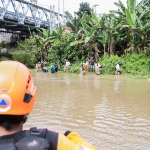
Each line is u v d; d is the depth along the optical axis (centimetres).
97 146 448
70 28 2897
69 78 1788
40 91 1112
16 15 3559
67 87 1249
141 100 873
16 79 93
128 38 2253
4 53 3481
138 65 2023
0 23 3631
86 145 107
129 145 452
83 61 2577
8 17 3506
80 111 710
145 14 2080
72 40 2659
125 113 686
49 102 845
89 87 1241
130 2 2091
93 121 607
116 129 544
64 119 624
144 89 1150
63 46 2728
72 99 902
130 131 530
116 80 1612
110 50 2373
